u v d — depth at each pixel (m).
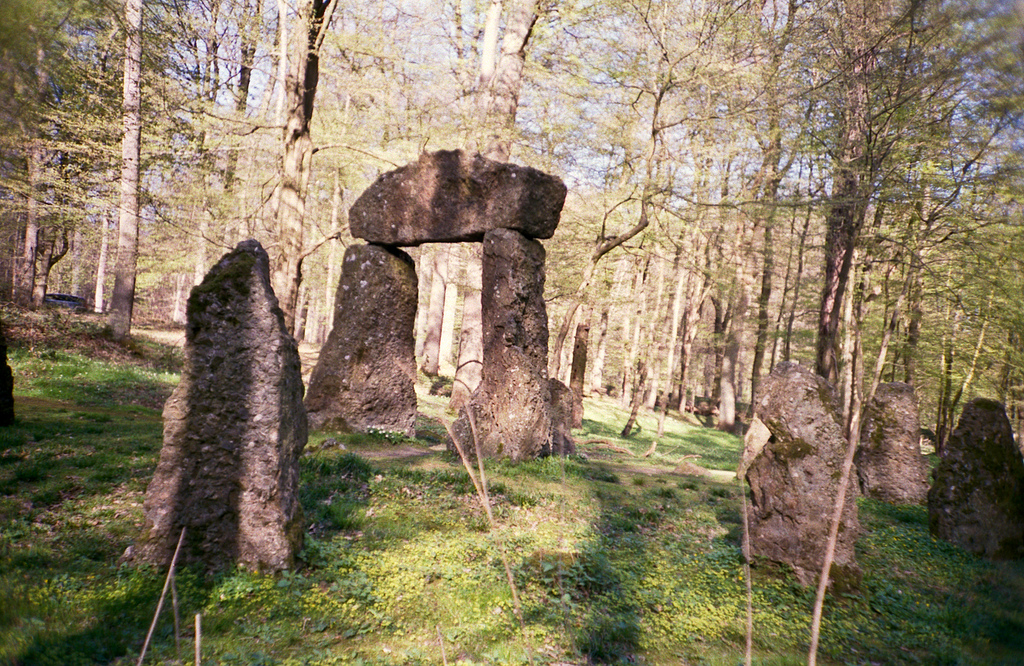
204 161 20.92
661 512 9.48
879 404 11.99
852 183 16.44
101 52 16.78
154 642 4.50
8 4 5.42
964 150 14.30
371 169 20.41
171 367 19.42
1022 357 16.36
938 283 16.73
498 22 19.94
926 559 7.91
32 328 18.41
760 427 7.31
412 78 17.86
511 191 11.59
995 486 8.42
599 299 22.95
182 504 5.93
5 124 6.57
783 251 25.39
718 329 35.56
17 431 9.50
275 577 5.89
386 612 5.39
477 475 9.89
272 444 6.15
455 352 41.09
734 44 17.36
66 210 18.62
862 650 5.30
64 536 6.13
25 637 4.10
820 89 16.62
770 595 6.45
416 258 32.34
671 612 5.91
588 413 28.83
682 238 20.66
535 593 6.03
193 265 24.52
